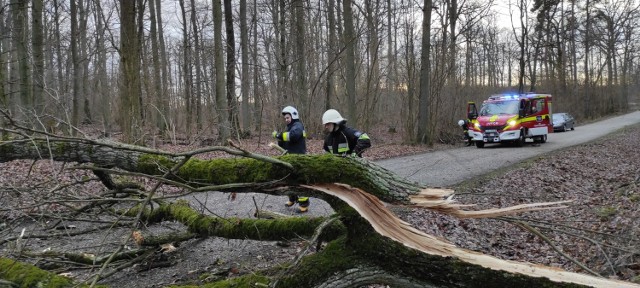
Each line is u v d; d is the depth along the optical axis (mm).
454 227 6066
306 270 2861
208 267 4613
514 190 8586
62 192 4387
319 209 7145
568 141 19078
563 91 36438
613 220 6223
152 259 4719
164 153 2953
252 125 21297
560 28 37469
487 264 2553
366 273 2867
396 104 24078
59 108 6059
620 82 51406
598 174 11016
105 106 18109
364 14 16094
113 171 3064
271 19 21156
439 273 2635
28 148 3633
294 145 6645
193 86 18312
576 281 2389
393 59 21125
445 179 9609
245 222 4309
